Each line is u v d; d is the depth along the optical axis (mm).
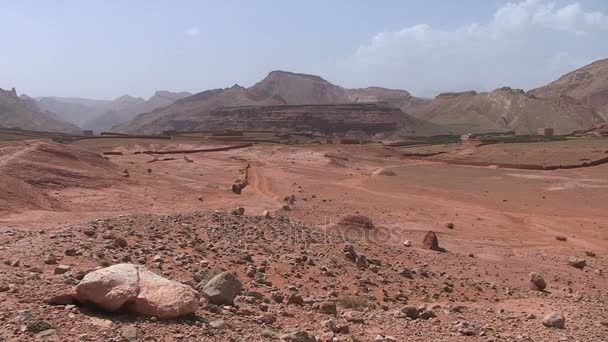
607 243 35562
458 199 53906
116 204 33531
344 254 20188
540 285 21562
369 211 42875
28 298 9062
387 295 16266
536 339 11977
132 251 15250
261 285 14648
